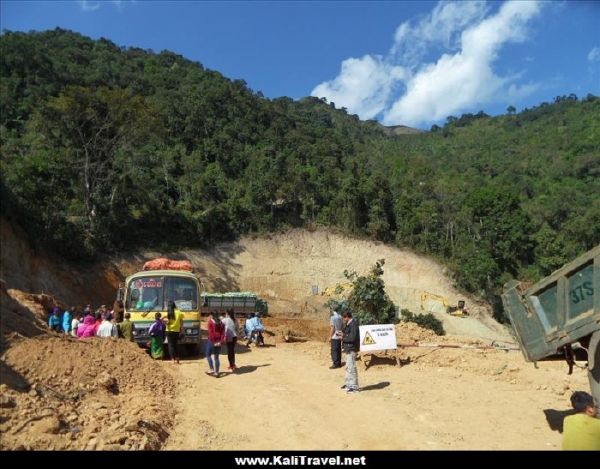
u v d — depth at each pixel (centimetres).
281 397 1136
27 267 3603
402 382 1283
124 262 5303
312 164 8812
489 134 17062
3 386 825
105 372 1115
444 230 7725
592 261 850
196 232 6450
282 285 6450
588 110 15700
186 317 1797
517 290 936
